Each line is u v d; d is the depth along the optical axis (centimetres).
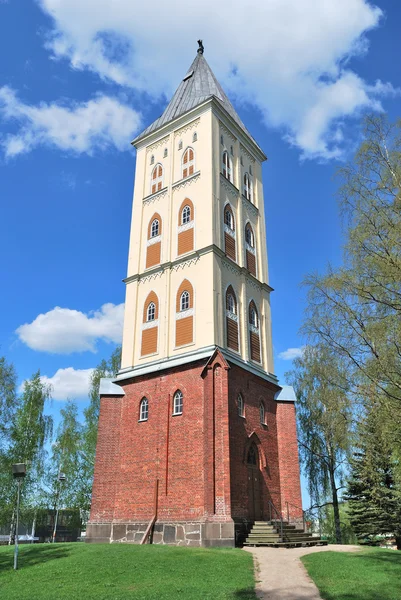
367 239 2039
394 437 1855
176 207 3919
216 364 3100
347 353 2139
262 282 4084
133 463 3253
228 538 2647
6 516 4906
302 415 4591
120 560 2077
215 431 2930
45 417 5659
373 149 2180
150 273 3850
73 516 5650
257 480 3216
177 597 1512
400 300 1908
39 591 1647
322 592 1582
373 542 4338
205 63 4812
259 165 4656
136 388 3491
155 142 4369
